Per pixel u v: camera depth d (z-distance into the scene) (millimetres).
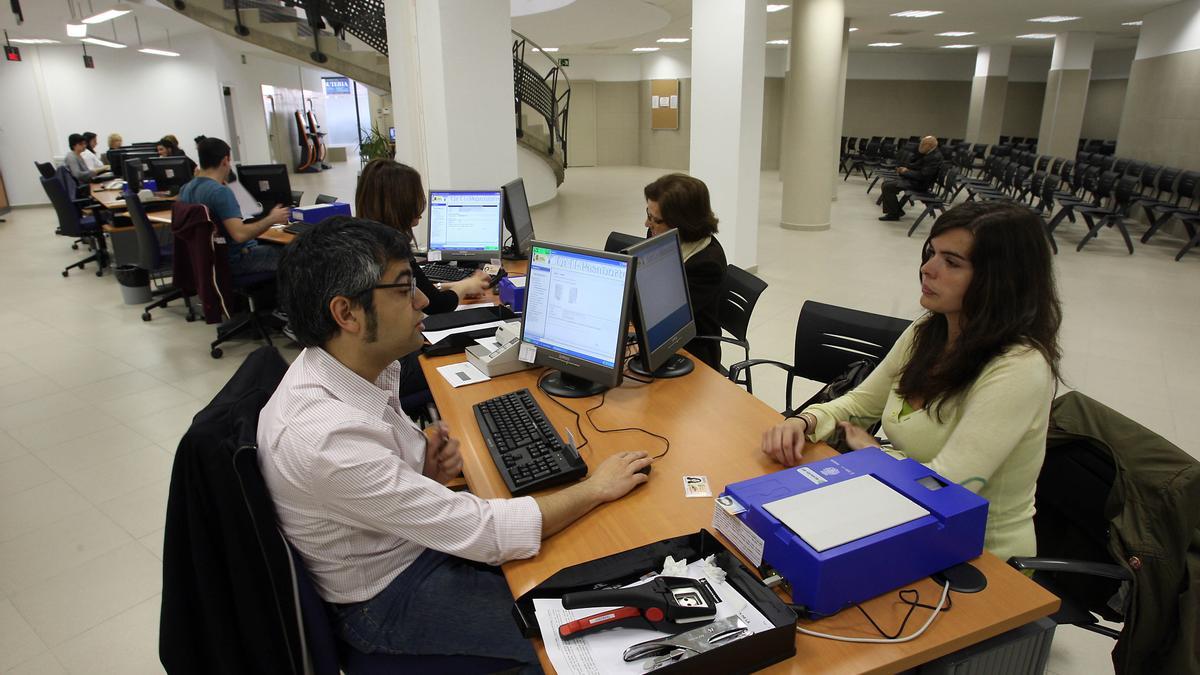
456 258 3590
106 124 11398
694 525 1407
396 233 1267
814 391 3773
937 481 1314
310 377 1240
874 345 2379
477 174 4953
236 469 1135
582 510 1427
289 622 1207
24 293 5887
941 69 17656
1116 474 1477
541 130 10258
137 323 5066
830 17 7816
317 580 1277
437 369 2275
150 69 11469
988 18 10383
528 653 1244
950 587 1199
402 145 5492
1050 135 13375
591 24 9898
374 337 1243
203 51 11508
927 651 1078
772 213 9898
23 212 10625
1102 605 1567
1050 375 1451
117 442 3268
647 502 1489
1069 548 1630
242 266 4422
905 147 12844
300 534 1229
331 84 21516
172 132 11789
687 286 2338
